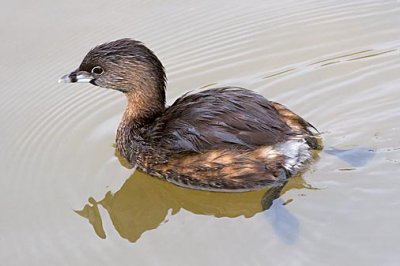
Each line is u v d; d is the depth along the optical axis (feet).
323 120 37.01
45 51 43.24
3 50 43.37
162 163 33.78
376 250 28.53
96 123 39.04
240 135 32.12
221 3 47.73
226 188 32.81
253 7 47.24
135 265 29.43
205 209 32.86
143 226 31.91
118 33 44.47
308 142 33.42
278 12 46.52
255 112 32.42
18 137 38.14
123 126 36.22
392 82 39.29
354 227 29.78
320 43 43.37
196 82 41.37
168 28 45.47
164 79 36.52
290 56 42.60
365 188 31.78
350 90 39.06
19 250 30.78
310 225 30.12
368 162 33.22
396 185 31.78
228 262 28.86
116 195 34.04
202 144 32.50
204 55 43.50
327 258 28.35
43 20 45.52
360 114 37.06
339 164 33.14
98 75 36.24
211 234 30.63
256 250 29.27
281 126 32.60
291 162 32.42
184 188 33.91
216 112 32.68
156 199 34.01
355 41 43.14
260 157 32.09
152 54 35.99
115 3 47.32
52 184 34.76
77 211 33.01
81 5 47.03
